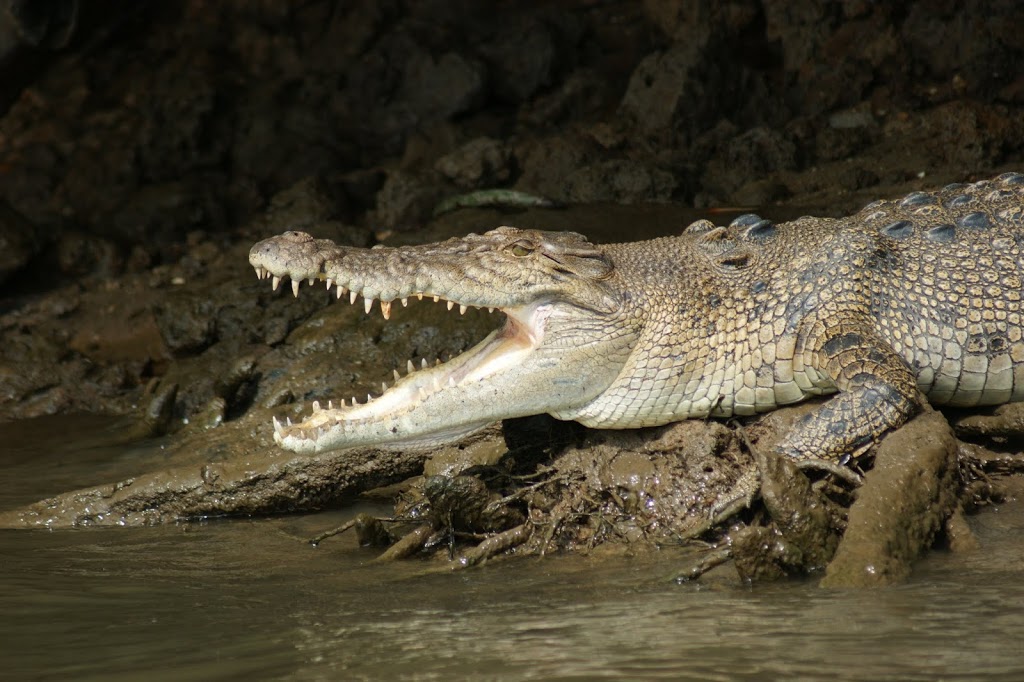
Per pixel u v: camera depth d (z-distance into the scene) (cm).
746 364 1797
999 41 3359
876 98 3572
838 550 1489
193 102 3975
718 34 3697
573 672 1204
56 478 2316
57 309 3312
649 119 3628
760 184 3209
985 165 3098
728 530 1681
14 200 3762
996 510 1708
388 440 1752
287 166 3903
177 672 1277
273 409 2389
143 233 3659
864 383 1675
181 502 2041
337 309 2777
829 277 1794
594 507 1773
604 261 1814
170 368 2784
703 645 1259
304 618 1461
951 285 1816
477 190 3409
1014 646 1194
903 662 1170
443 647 1311
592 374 1789
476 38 4125
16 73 4022
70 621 1491
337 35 4197
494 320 2570
